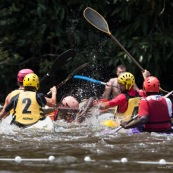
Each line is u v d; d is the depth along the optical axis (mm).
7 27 47125
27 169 16609
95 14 35938
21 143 21859
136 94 28359
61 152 19672
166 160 18078
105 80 48062
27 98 25984
